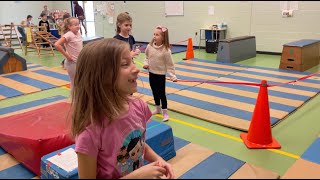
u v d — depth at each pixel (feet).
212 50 28.94
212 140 9.89
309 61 20.70
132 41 12.56
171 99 14.17
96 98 4.16
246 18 28.45
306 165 7.82
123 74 4.22
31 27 30.12
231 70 20.47
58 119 9.17
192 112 12.35
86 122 4.17
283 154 8.77
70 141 7.99
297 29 25.67
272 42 27.40
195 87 16.20
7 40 36.01
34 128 8.52
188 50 25.64
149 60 11.69
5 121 9.33
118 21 12.11
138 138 4.64
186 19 33.17
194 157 8.39
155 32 11.44
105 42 4.23
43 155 7.54
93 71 4.12
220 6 29.86
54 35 34.35
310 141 9.54
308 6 24.61
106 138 4.19
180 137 10.15
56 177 6.38
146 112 4.98
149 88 16.10
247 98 14.12
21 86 17.06
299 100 13.57
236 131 10.56
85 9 45.09
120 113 4.34
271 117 11.46
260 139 9.25
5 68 20.42
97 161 4.25
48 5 49.03
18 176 7.73
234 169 7.37
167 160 8.29
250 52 25.75
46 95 15.44
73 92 4.50
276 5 26.30
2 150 9.10
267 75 18.78
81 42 13.14
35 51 32.94
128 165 4.57
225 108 12.78
